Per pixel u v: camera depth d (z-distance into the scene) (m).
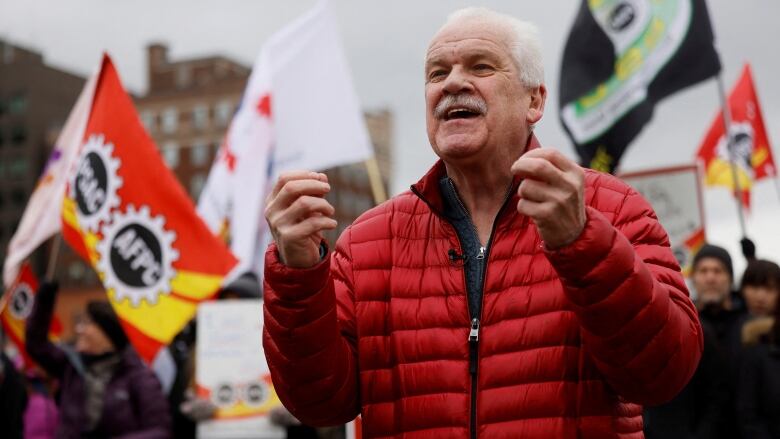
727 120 7.61
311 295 2.34
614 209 2.51
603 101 7.81
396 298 2.56
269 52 8.24
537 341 2.39
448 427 2.42
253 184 7.84
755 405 5.45
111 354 5.88
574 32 8.01
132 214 5.98
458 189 2.65
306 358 2.38
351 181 76.50
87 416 5.73
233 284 6.98
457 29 2.56
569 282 2.17
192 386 6.73
